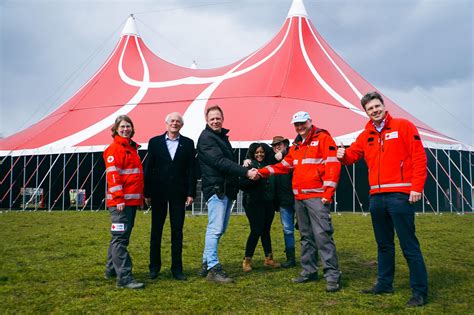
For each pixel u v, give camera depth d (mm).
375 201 4070
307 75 17078
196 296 3906
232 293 4027
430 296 3871
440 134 17062
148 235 7570
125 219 4316
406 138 3910
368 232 7875
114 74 19844
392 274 4043
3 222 9875
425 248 6141
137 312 3467
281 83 16281
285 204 5379
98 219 10602
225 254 5977
